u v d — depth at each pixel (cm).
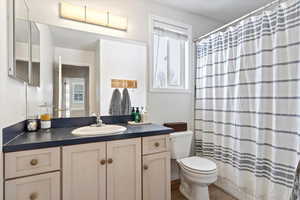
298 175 65
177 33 233
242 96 172
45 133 132
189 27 236
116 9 185
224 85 194
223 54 196
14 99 112
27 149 100
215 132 204
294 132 134
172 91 222
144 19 202
